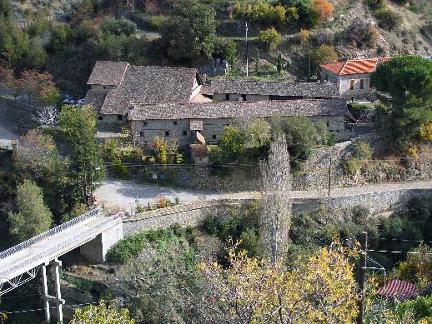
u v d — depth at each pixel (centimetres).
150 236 7538
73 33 11406
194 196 8062
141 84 9388
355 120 8850
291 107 8662
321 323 3806
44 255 6378
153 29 11469
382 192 8219
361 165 8462
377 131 8694
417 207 8288
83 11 12169
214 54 10481
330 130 8675
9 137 9450
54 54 11244
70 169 7675
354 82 9569
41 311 6906
